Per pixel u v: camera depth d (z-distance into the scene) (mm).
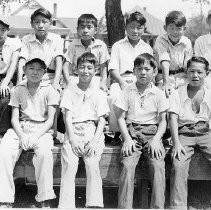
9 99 4156
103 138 3822
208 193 4340
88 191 3570
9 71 4539
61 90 4578
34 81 3902
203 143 3787
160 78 4824
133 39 4805
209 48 4977
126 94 3887
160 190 3492
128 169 3529
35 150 3656
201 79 3855
